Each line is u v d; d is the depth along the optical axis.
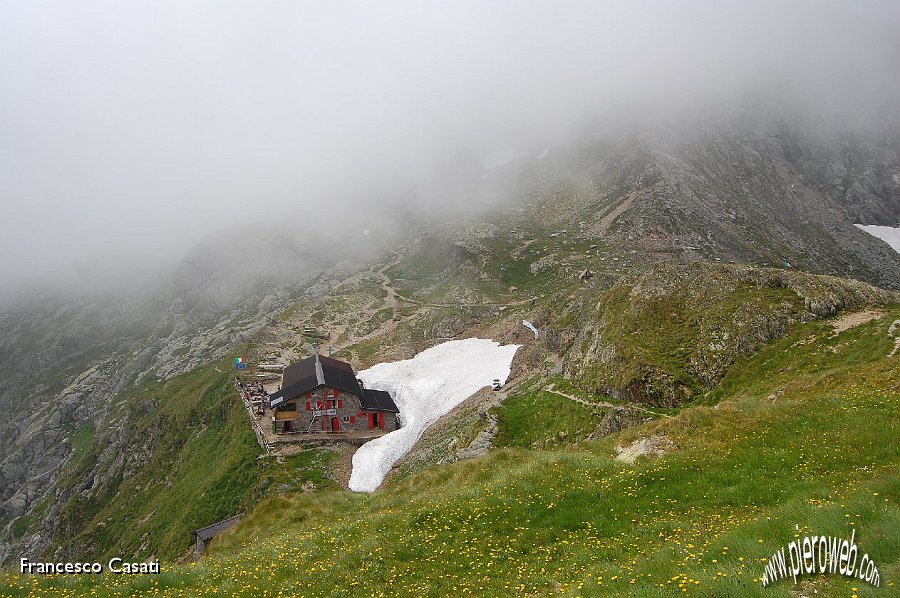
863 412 29.12
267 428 104.25
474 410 89.06
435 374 120.38
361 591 20.78
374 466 86.00
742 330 60.06
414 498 34.97
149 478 130.75
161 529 97.19
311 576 22.42
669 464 27.20
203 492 92.94
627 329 71.56
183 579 24.02
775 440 28.02
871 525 14.80
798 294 61.88
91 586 23.38
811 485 21.86
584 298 102.19
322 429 101.25
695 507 22.73
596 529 22.55
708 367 59.53
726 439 29.41
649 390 60.22
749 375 55.00
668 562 16.39
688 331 66.06
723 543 16.58
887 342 46.53
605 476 27.61
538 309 138.50
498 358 120.75
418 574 21.59
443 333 169.75
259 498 82.25
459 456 67.06
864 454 24.00
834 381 39.28
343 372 112.44
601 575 17.16
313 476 85.12
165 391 188.12
